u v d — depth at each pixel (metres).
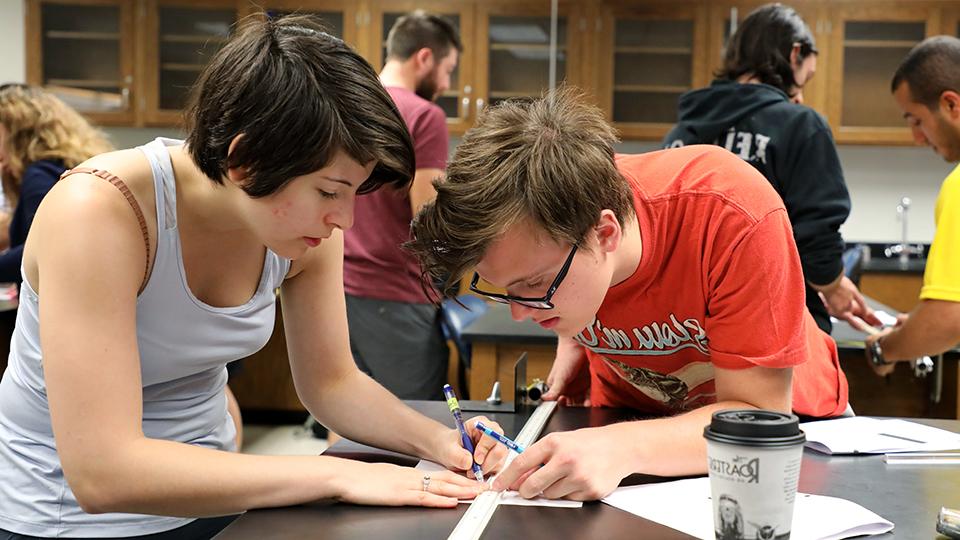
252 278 1.30
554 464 1.10
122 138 5.53
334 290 1.40
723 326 1.23
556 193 1.08
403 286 2.98
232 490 1.08
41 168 2.77
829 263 2.29
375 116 1.05
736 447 0.84
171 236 1.17
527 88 5.22
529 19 5.17
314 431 4.58
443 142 2.96
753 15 2.40
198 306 1.24
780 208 1.23
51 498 1.26
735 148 2.32
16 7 5.37
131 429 1.08
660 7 5.12
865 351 2.34
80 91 5.21
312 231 1.09
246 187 1.06
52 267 1.08
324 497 1.11
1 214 3.63
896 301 4.99
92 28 5.22
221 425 1.43
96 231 1.08
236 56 1.06
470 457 1.26
